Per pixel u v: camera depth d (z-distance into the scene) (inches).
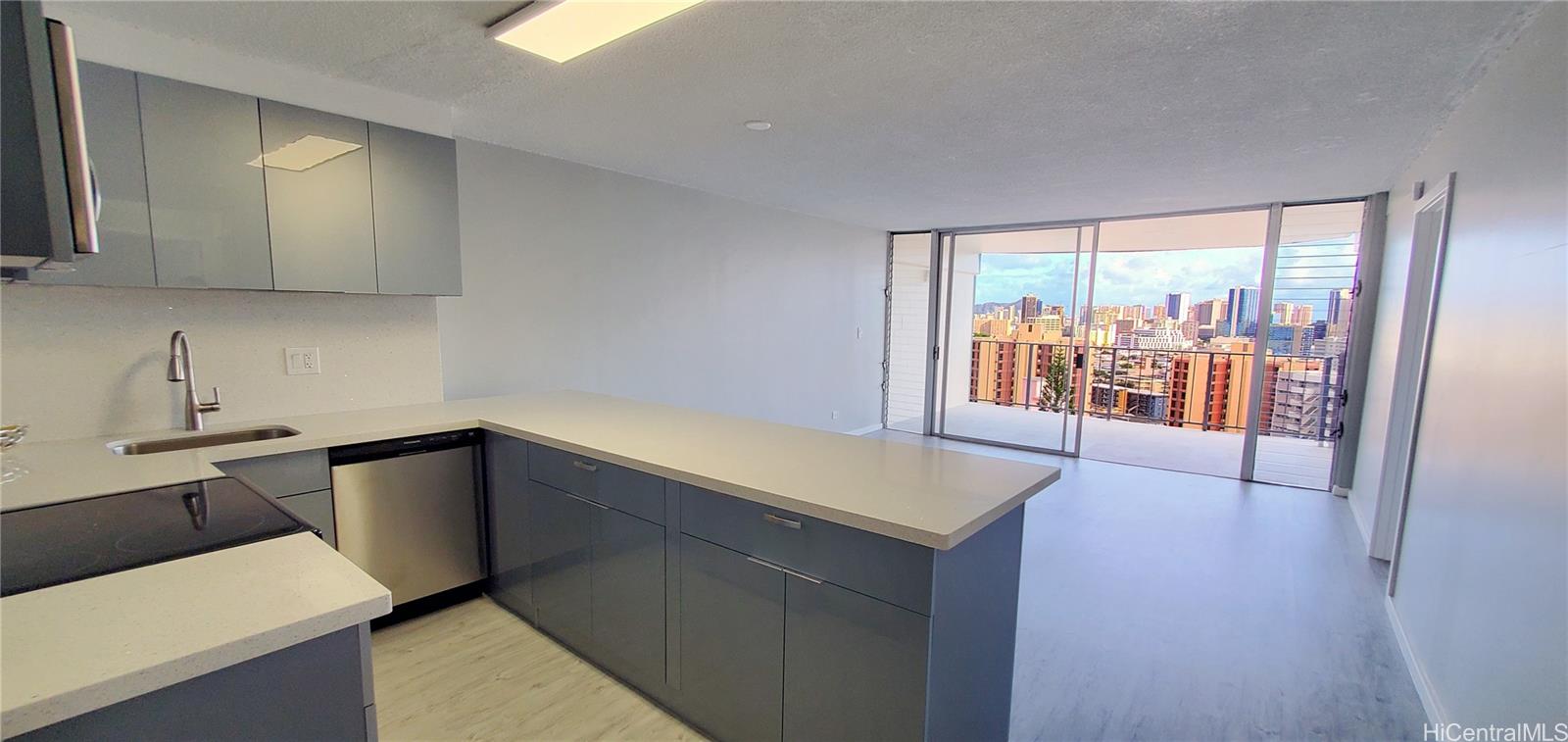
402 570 98.1
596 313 155.1
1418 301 125.4
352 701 38.8
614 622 83.9
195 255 83.5
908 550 54.0
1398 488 128.1
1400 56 79.7
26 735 28.2
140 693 29.8
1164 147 124.9
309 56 86.2
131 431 88.9
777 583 64.3
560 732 74.9
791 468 71.8
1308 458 220.4
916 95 97.1
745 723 69.4
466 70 90.5
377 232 100.3
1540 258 61.0
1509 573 61.9
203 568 41.6
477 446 105.8
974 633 61.0
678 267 175.8
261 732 35.5
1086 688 85.3
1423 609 88.4
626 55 83.7
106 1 70.6
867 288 258.4
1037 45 78.7
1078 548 136.9
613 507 81.8
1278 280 187.0
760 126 115.1
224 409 96.7
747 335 201.5
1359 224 179.5
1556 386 55.3
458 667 88.4
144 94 78.4
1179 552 134.7
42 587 38.3
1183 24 72.4
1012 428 264.1
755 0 68.1
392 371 114.0
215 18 74.9
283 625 34.3
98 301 85.7
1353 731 76.9
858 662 58.5
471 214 128.7
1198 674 88.7
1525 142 67.6
